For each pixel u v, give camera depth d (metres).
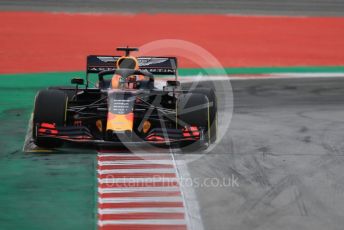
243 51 81.12
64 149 34.78
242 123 42.62
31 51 75.81
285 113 46.25
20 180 29.69
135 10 114.06
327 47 86.25
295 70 68.75
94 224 24.70
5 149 34.84
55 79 60.19
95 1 123.69
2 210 26.00
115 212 25.98
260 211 26.47
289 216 25.95
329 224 25.12
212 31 96.06
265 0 135.50
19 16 101.69
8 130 39.47
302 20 109.88
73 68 66.81
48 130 33.66
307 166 32.91
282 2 133.38
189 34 92.88
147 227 24.48
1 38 83.25
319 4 131.62
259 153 35.16
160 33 92.56
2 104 47.91
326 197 28.28
